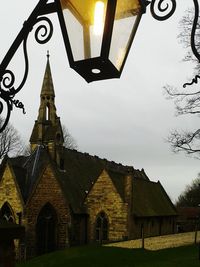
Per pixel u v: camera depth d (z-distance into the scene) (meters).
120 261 23.88
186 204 109.94
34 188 34.22
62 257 25.23
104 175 37.12
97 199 36.94
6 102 3.67
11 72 3.63
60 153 39.75
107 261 23.78
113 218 36.19
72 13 2.96
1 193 34.91
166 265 22.00
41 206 34.16
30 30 3.56
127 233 35.69
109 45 2.75
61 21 2.99
